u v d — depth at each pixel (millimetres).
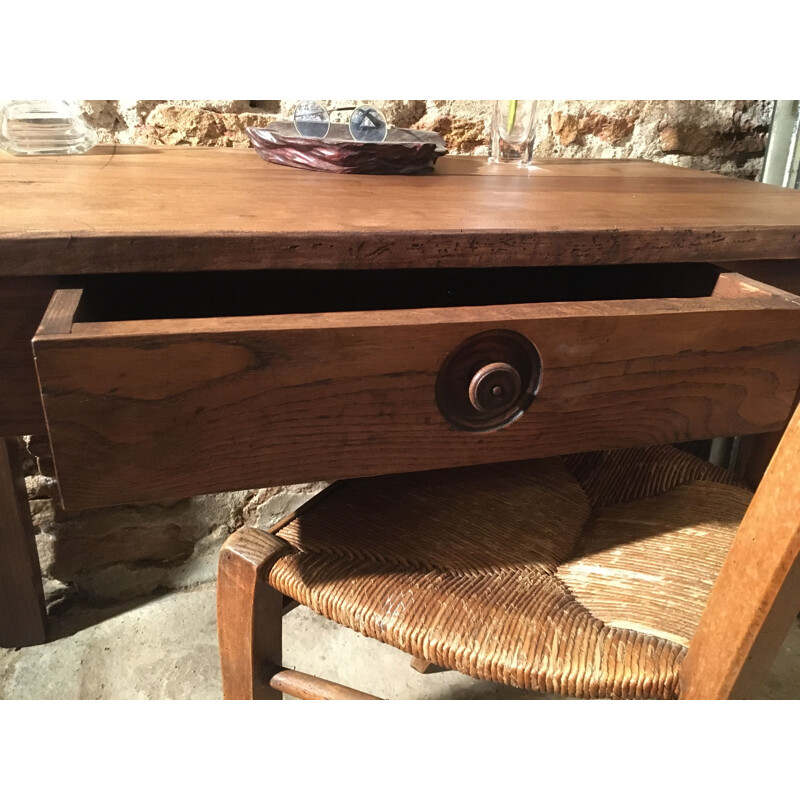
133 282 605
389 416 476
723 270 635
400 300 709
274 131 898
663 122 1207
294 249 514
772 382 552
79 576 1146
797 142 1213
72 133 868
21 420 531
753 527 432
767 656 459
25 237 466
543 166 1021
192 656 1047
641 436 542
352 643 1099
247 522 1214
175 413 432
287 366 440
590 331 490
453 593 567
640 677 495
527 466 761
